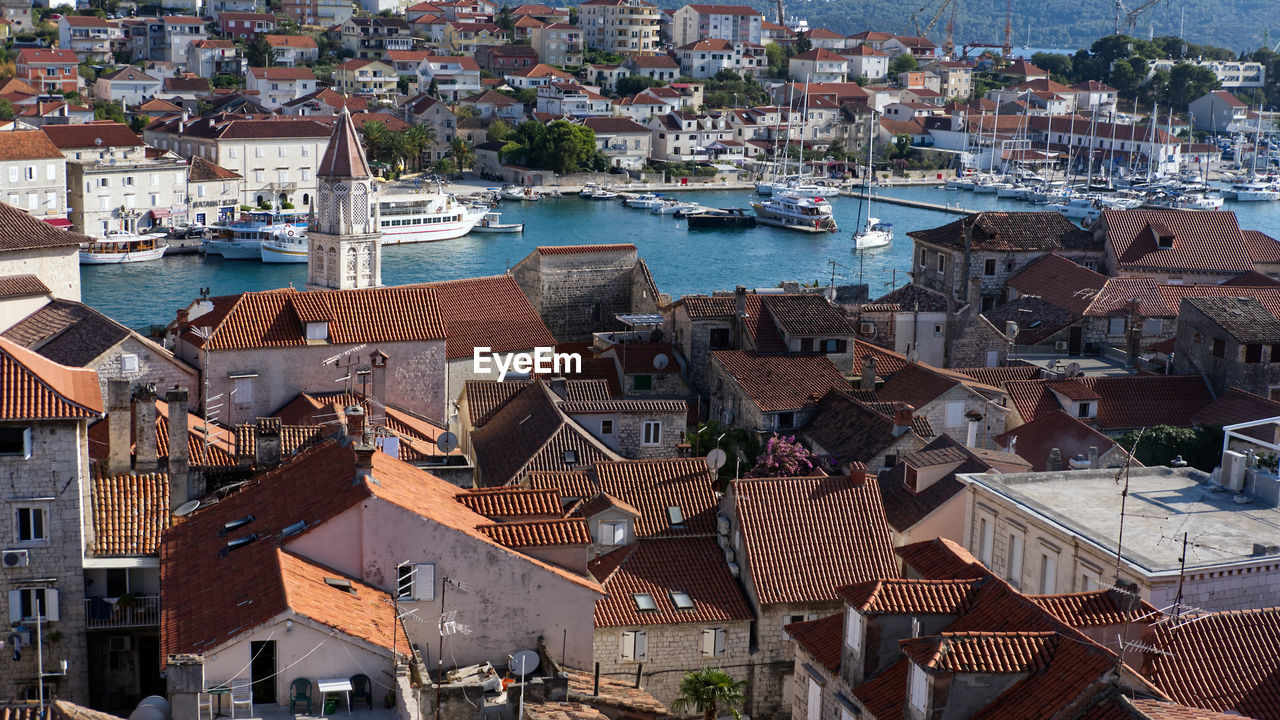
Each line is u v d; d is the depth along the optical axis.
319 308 98.31
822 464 93.31
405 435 89.38
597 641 64.88
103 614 58.00
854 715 48.56
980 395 102.69
